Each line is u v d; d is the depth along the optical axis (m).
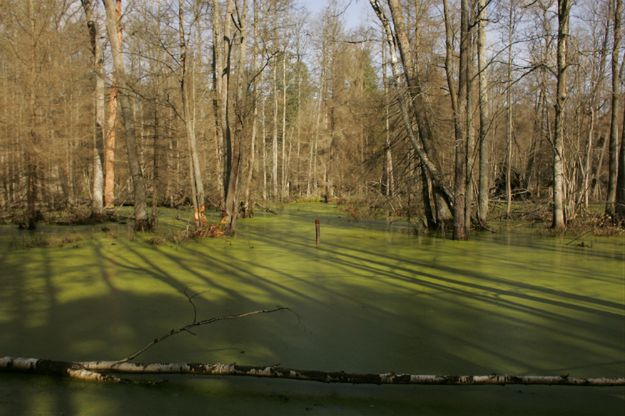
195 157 15.70
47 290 7.88
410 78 15.15
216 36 18.95
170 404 4.05
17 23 18.86
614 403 4.14
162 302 7.18
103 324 6.09
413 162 17.75
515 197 28.33
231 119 17.53
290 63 34.94
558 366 4.91
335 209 29.41
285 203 35.41
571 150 18.69
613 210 16.84
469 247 13.03
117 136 24.83
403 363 4.93
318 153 39.75
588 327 6.18
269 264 10.40
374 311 6.81
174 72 15.63
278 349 5.28
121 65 15.52
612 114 18.58
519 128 34.09
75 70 22.19
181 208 26.50
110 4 15.21
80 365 4.59
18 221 18.02
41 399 4.11
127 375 4.58
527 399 4.21
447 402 4.16
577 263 10.62
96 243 13.35
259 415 3.89
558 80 16.22
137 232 15.66
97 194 19.73
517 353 5.25
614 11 18.25
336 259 11.08
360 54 33.50
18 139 18.03
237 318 6.40
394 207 20.75
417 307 7.04
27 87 17.59
